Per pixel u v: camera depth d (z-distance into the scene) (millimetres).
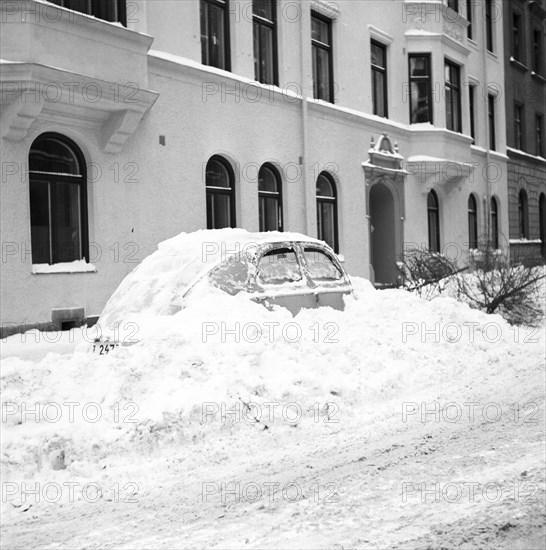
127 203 14609
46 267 13305
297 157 19297
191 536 4637
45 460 5914
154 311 8945
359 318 9711
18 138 12664
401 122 24453
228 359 7523
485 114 30703
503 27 33688
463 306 10984
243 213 17438
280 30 19000
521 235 35562
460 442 6547
